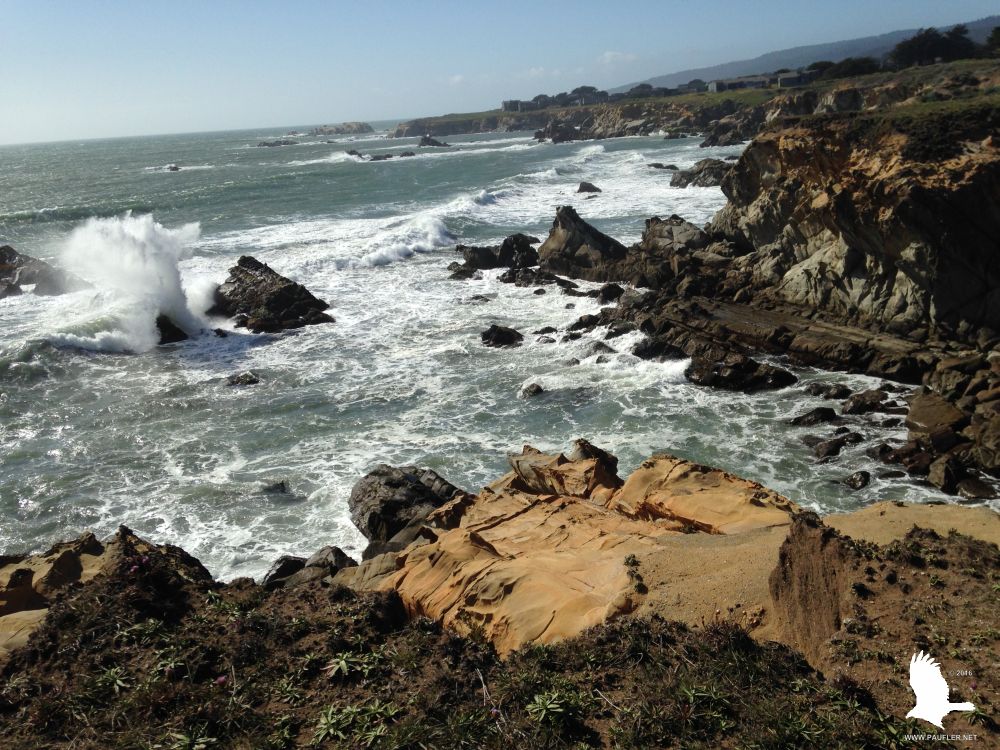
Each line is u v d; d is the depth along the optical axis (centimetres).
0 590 1030
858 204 2741
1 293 3494
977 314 2544
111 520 1772
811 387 2428
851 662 643
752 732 559
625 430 2208
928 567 759
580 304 3497
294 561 1483
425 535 1333
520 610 859
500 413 2359
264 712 659
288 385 2622
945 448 1944
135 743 610
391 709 643
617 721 599
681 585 879
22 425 2275
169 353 2966
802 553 788
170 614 832
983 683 588
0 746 617
